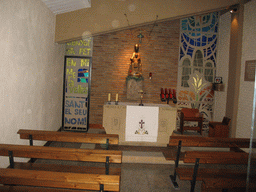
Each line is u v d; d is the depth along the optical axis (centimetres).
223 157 303
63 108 755
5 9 318
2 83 319
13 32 346
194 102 786
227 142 381
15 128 371
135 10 596
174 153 527
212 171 345
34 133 361
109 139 363
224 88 721
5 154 276
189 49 776
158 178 413
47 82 554
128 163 482
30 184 221
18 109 379
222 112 733
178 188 374
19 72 375
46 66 536
